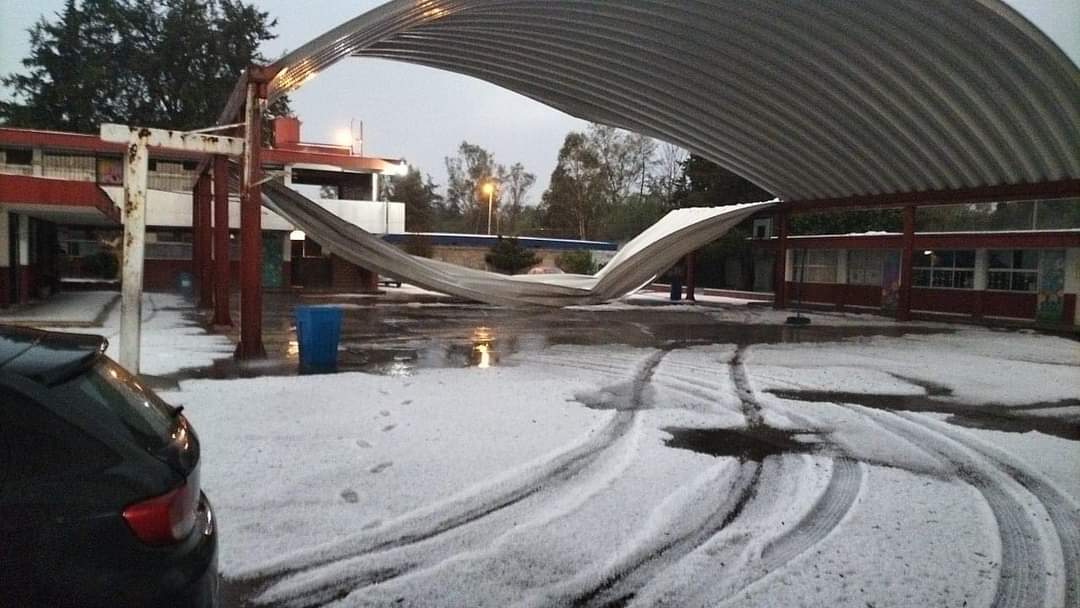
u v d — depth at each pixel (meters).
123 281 10.27
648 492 6.41
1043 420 9.77
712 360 14.59
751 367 13.76
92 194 18.61
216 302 17.22
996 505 6.34
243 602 4.36
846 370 13.59
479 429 8.26
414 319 22.12
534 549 5.19
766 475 7.01
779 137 25.67
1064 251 24.67
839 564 5.06
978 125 21.66
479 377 11.59
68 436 2.92
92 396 3.19
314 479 6.44
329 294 33.25
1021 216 30.36
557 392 10.52
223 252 17.17
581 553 5.14
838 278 33.19
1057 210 28.95
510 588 4.61
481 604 4.41
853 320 26.03
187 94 49.62
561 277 24.25
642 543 5.34
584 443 7.89
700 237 22.86
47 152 30.75
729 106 23.98
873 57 19.69
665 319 24.50
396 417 8.66
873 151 24.77
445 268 19.00
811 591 4.66
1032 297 25.62
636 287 23.22
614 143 68.31
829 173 27.45
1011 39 18.28
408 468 6.83
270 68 12.29
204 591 3.10
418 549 5.14
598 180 68.06
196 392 9.58
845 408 10.27
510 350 15.31
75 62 49.91
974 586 4.78
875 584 4.78
